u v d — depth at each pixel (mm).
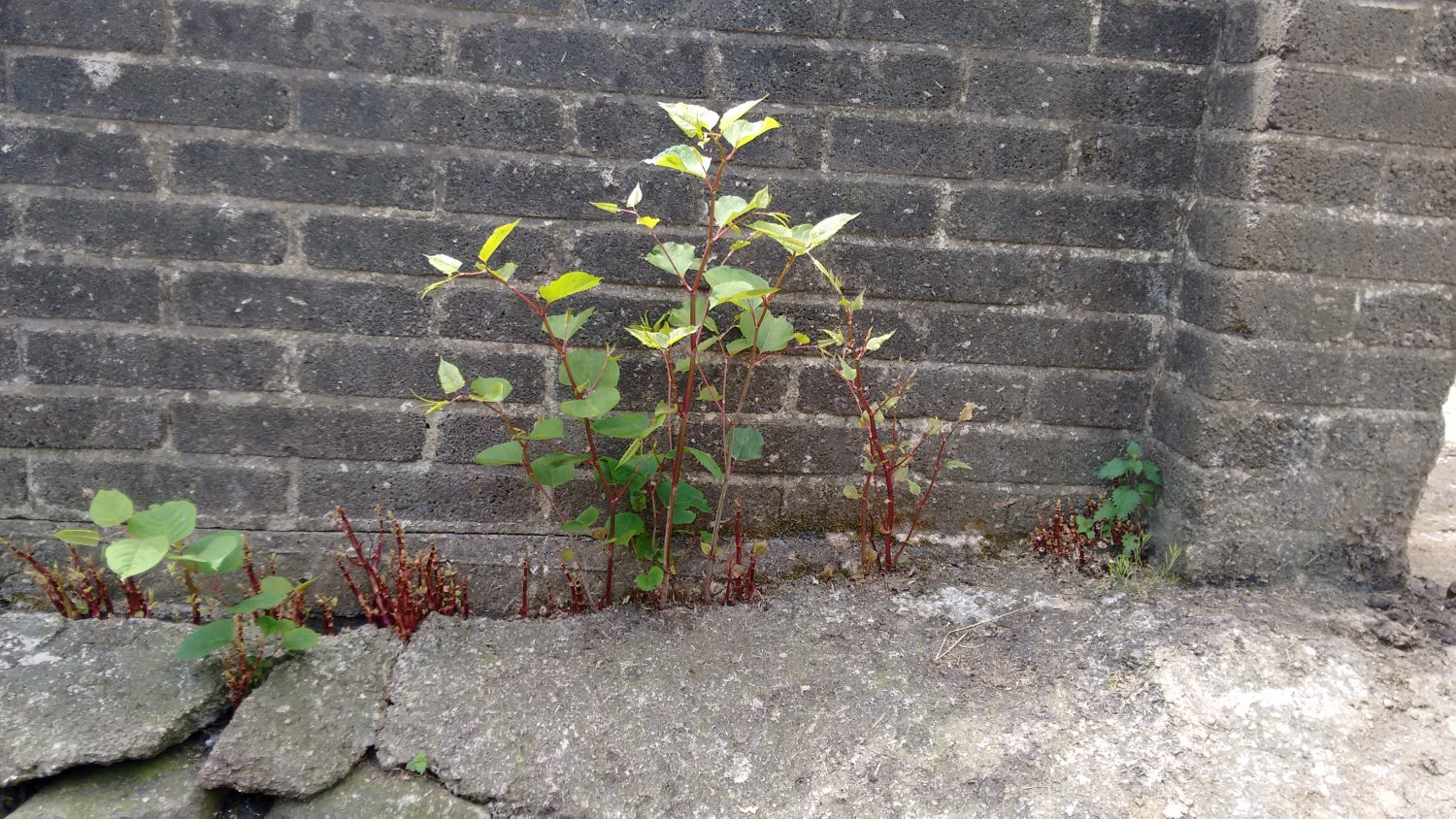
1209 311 2500
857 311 2623
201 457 2531
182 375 2477
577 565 2615
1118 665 2285
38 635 2283
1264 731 2078
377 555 2527
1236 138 2436
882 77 2482
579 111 2426
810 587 2643
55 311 2410
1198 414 2535
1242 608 2492
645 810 1972
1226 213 2451
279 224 2418
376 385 2529
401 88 2377
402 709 2164
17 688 2119
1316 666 2254
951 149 2535
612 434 2307
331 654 2295
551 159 2449
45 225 2367
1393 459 2566
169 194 2379
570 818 1975
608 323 2562
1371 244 2422
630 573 2648
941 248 2596
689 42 2420
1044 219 2602
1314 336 2461
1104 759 2031
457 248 2471
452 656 2312
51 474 2500
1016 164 2561
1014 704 2189
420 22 2350
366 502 2598
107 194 2367
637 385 2609
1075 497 2814
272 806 2039
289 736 2066
